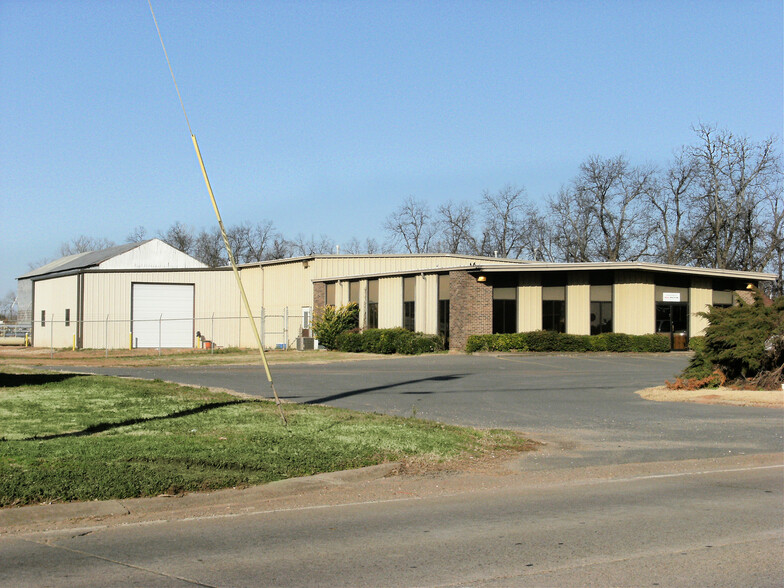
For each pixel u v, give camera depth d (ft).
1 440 35.17
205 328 156.66
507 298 115.85
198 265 192.34
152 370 87.10
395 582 18.49
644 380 75.61
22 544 22.08
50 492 26.18
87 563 20.10
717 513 26.03
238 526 24.32
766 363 63.62
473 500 28.40
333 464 32.78
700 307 122.01
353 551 21.30
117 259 183.21
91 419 42.50
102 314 152.66
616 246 203.10
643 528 23.89
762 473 33.91
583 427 45.78
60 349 155.22
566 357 104.17
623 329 114.01
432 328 119.14
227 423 41.81
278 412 46.21
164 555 20.89
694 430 44.96
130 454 32.37
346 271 143.95
